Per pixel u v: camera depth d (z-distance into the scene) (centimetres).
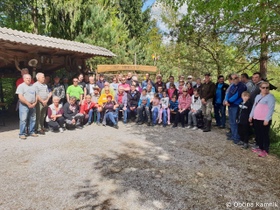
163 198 291
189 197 294
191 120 698
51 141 543
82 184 328
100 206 273
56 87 744
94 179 343
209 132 645
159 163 407
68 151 471
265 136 448
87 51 828
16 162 408
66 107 671
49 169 379
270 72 926
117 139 567
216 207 272
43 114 616
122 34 1681
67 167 388
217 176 356
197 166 395
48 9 1307
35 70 750
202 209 268
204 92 661
